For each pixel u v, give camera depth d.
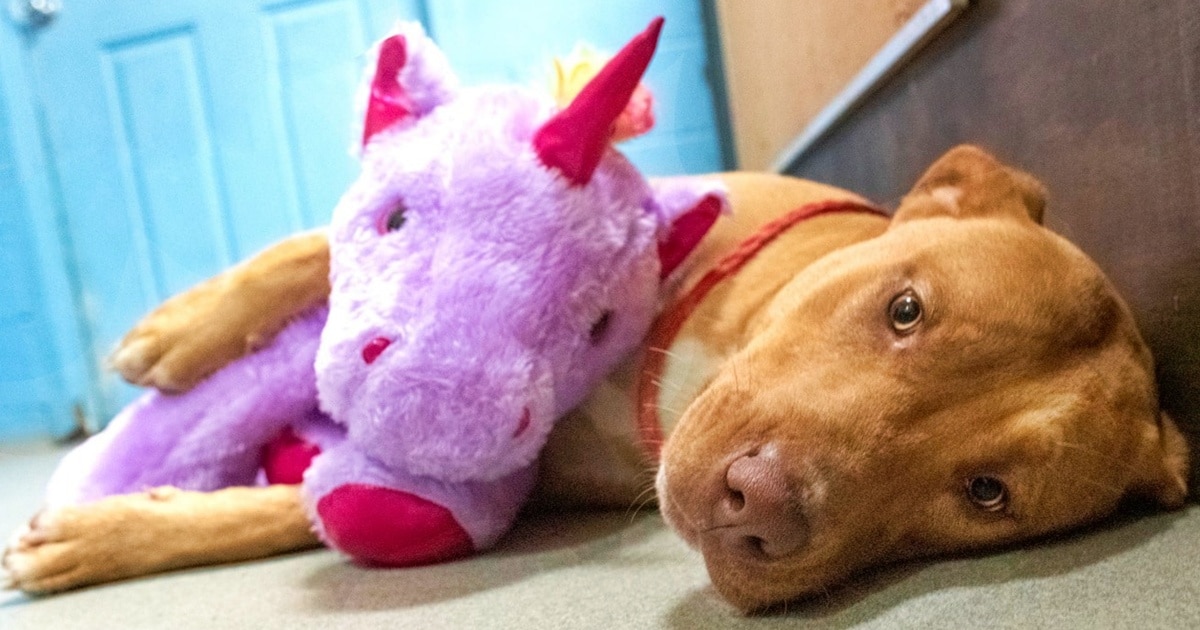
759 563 0.85
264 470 1.37
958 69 1.47
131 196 3.54
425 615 0.95
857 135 2.08
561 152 1.05
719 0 3.40
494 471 1.09
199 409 1.28
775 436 0.87
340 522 1.09
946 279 0.98
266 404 1.29
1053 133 1.21
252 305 1.28
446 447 1.04
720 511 0.84
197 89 3.49
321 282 1.30
